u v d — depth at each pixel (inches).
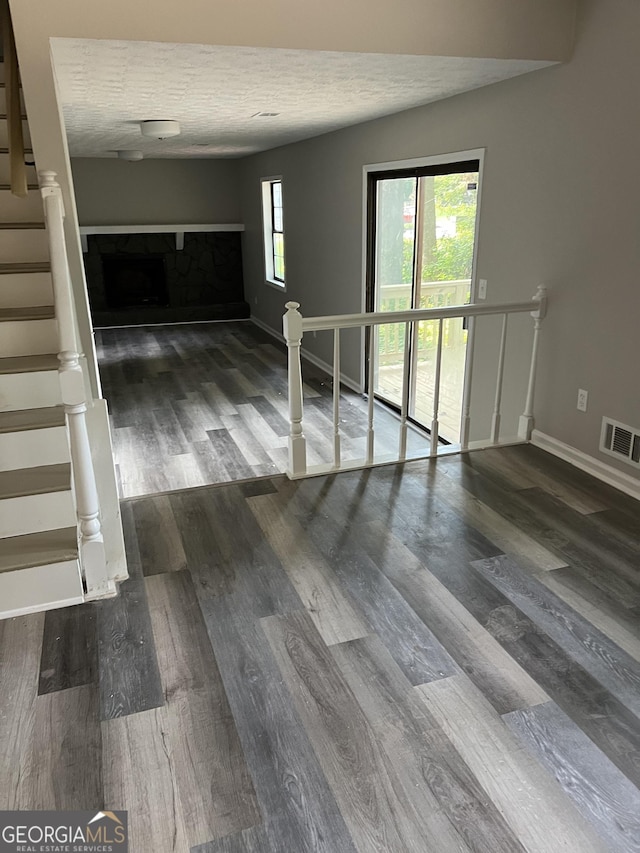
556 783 65.1
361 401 229.5
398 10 110.6
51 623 90.2
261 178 329.4
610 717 73.1
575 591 96.0
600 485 130.7
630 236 118.1
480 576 100.0
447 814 61.9
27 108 95.8
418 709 74.5
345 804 63.1
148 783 65.6
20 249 120.0
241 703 75.6
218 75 126.5
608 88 117.3
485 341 165.5
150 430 194.1
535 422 151.5
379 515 119.7
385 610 92.2
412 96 158.9
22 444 97.5
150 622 90.2
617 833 60.0
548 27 121.0
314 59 114.7
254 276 368.8
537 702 75.4
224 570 102.7
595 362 130.9
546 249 138.9
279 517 119.6
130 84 133.2
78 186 354.3
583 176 126.1
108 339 334.0
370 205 214.4
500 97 144.8
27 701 76.3
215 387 241.4
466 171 165.8
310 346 285.0
